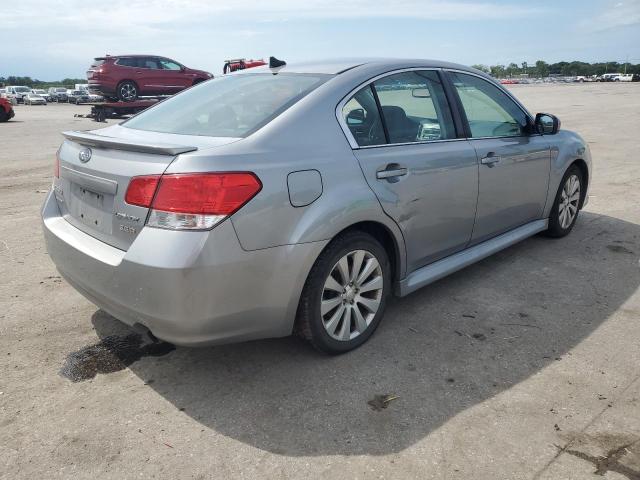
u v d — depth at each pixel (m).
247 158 2.52
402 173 3.14
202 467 2.24
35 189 7.45
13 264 4.49
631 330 3.35
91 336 3.31
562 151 4.71
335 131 2.91
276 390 2.77
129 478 2.18
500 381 2.82
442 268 3.64
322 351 3.00
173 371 2.95
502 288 3.99
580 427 2.45
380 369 2.94
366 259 3.09
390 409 2.60
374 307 3.20
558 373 2.89
